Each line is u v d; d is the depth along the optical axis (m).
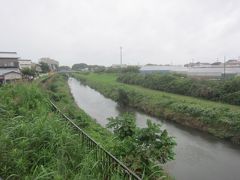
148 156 7.12
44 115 8.22
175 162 14.45
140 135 7.45
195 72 56.25
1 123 7.38
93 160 5.91
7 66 46.41
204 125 21.08
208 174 13.07
